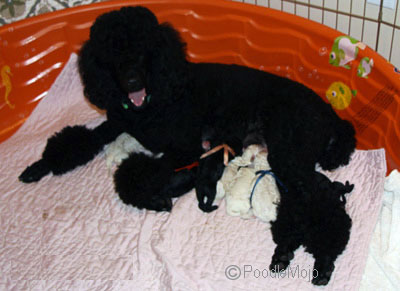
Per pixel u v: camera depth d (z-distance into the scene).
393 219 1.37
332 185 1.39
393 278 1.28
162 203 1.45
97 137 1.65
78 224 1.50
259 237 1.42
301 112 1.40
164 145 1.54
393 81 1.42
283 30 1.73
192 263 1.37
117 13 1.33
